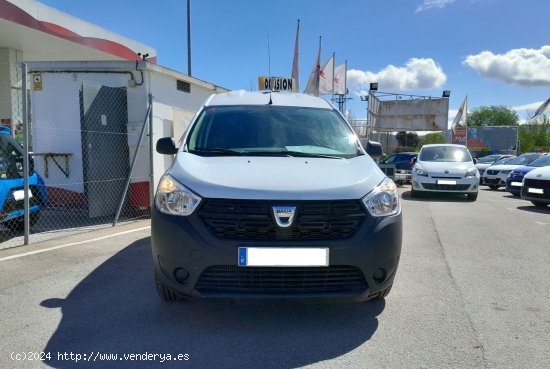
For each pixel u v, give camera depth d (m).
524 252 6.23
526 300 4.23
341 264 3.18
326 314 3.79
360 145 4.47
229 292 3.17
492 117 78.19
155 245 3.35
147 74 8.74
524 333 3.49
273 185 3.27
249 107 4.80
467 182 12.99
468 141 37.78
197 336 3.35
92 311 3.79
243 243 3.12
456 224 8.61
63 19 14.94
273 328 3.50
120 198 7.98
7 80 16.36
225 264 3.13
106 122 8.45
